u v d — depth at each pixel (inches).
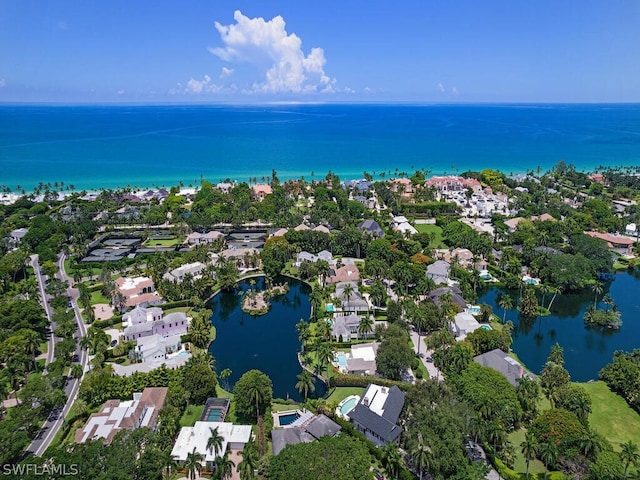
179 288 7554.1
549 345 6378.0
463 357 5027.1
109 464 3410.4
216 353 6181.1
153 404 4594.0
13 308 6250.0
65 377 5246.1
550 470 3993.6
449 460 3659.0
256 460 3880.4
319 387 5423.2
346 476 3353.8
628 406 4874.5
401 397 4699.8
